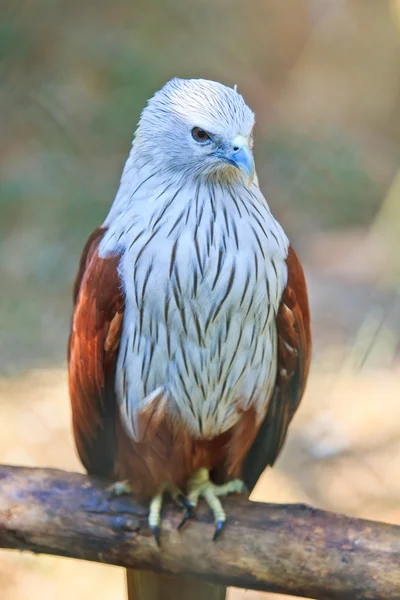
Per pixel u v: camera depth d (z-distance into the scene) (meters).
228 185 6.44
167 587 6.89
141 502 6.47
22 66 19.86
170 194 6.41
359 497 12.18
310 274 17.45
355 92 23.62
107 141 19.56
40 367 14.52
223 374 6.62
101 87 20.11
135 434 6.77
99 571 10.77
